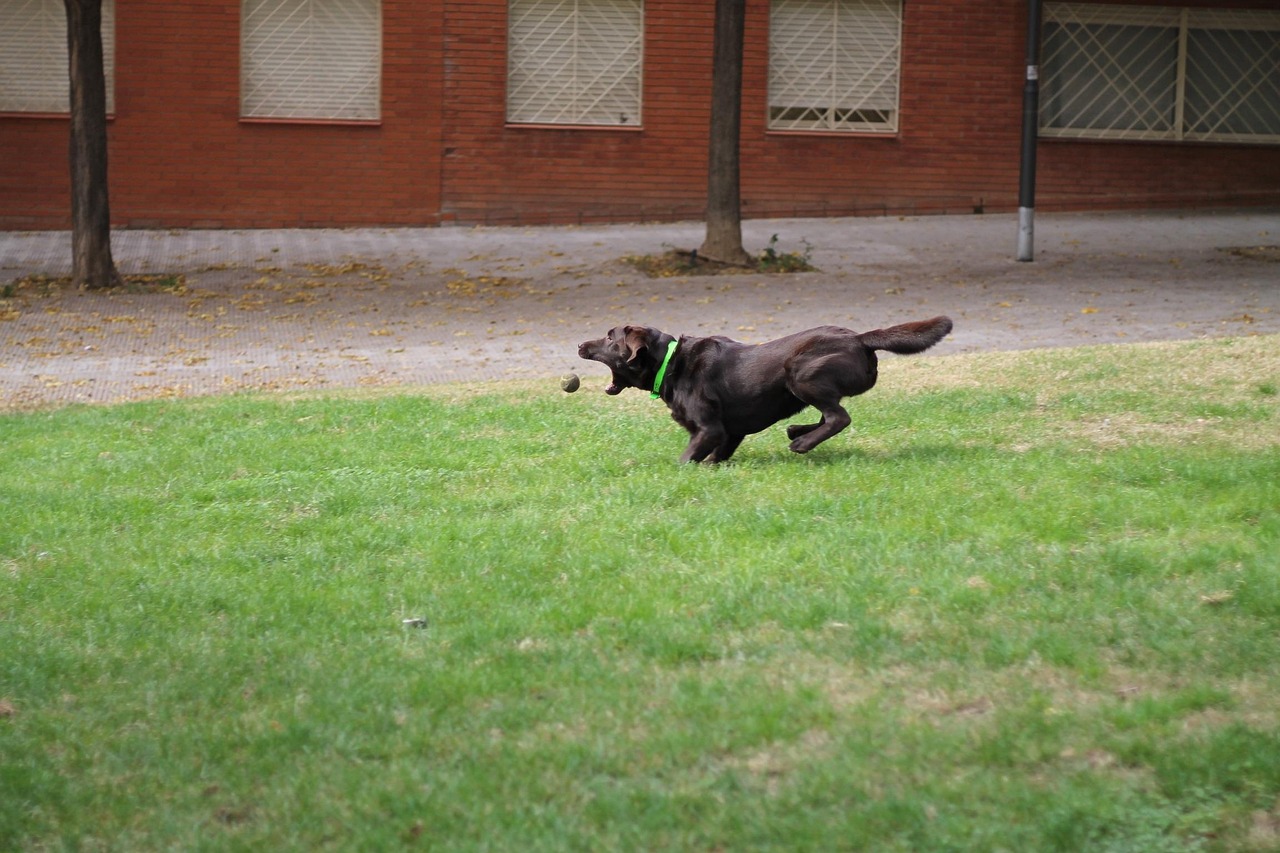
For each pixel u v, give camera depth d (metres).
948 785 4.64
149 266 22.34
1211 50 27.39
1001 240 24.33
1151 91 27.41
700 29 26.25
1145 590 6.40
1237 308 17.50
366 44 25.72
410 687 5.62
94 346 16.62
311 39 25.55
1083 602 6.28
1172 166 27.64
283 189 25.88
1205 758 4.72
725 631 6.13
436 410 11.85
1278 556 6.72
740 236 22.22
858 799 4.60
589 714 5.32
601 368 14.94
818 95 26.75
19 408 13.34
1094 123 27.39
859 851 4.31
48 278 20.94
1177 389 11.38
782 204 26.92
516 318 18.30
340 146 25.91
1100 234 24.88
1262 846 4.27
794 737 5.07
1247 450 9.14
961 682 5.48
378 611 6.65
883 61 26.78
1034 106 21.75
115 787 4.95
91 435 11.30
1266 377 11.56
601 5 26.08
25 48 24.83
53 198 25.19
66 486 9.45
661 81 26.36
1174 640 5.80
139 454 10.41
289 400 12.78
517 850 4.35
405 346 16.50
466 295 20.00
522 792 4.72
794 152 26.78
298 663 6.00
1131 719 5.04
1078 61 27.12
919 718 5.18
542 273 21.72
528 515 8.16
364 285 20.81
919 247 23.73
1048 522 7.48
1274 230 24.98
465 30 25.80
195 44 25.20
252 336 17.23
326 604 6.76
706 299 19.47
